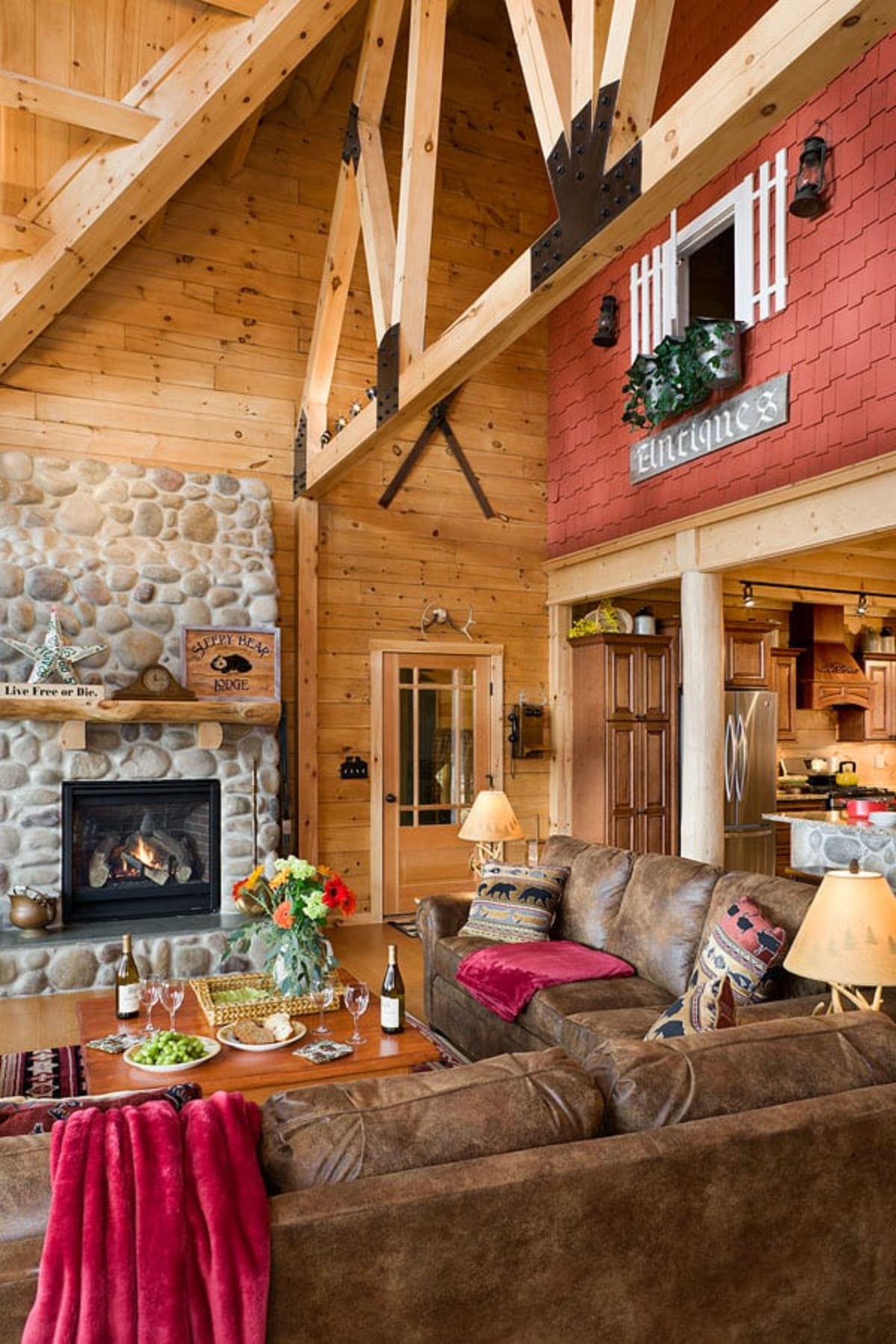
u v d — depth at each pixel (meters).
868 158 4.52
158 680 5.39
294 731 6.43
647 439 6.12
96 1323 1.20
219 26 4.32
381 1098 1.57
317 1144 1.46
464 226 7.05
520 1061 1.72
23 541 5.29
